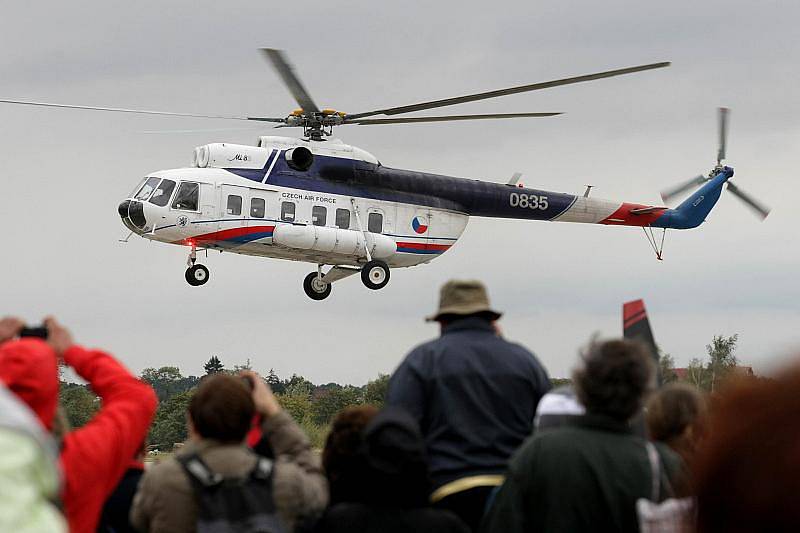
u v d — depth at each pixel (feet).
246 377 53.93
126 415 40.75
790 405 13.98
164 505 45.50
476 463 56.54
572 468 42.86
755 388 14.55
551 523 42.68
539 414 53.31
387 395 60.03
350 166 269.23
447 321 60.90
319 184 264.93
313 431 207.92
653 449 44.09
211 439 47.03
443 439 57.57
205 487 45.55
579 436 43.78
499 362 58.39
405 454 46.19
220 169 257.75
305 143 264.72
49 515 22.72
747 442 14.08
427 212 278.05
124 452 40.16
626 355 44.65
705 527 14.42
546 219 297.94
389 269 271.69
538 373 59.47
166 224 251.39
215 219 253.85
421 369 58.80
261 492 45.93
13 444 22.44
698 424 53.11
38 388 35.91
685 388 54.13
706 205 325.01
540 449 43.83
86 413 199.62
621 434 44.27
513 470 44.16
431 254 280.72
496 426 57.26
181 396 236.63
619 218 309.63
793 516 13.58
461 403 57.57
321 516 49.06
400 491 46.34
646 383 44.52
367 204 270.05
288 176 262.47
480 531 46.16
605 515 42.45
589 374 44.57
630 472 42.73
